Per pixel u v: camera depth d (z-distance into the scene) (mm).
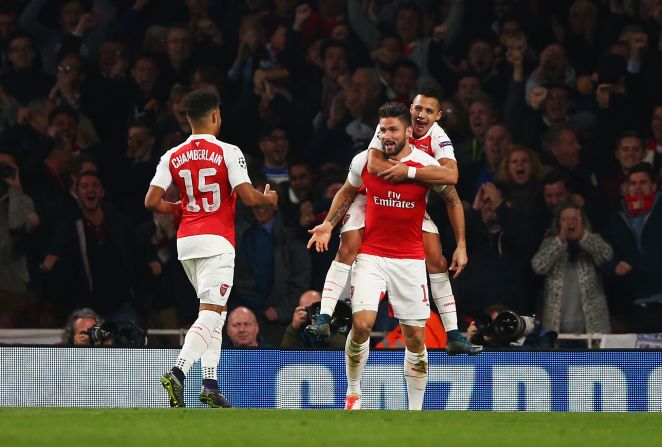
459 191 41844
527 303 38812
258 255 39156
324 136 44031
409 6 46031
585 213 41062
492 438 16953
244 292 39062
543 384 30828
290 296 38969
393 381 30625
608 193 41312
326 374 30625
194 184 24812
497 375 30797
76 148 42812
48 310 39375
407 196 26000
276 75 44594
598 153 42656
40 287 39781
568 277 38375
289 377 30547
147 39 45812
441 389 30828
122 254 39656
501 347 31625
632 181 39531
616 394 30812
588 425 19469
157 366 30422
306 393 30578
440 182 25906
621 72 43812
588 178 42031
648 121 43719
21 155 41375
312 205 39938
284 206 40688
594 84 43875
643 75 44000
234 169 24734
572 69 45531
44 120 43594
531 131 43219
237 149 25031
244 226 39469
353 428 18266
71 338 33312
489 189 39344
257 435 16984
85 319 33156
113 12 46219
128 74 45062
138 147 42812
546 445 16156
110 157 43406
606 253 38594
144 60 44812
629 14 45594
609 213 40906
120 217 40031
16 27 45375
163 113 44500
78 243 39344
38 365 30109
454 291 39031
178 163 24922
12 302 39531
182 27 45719
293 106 44469
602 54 45219
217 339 25219
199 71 44188
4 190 40500
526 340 33812
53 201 40938
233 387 30438
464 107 43344
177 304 39875
